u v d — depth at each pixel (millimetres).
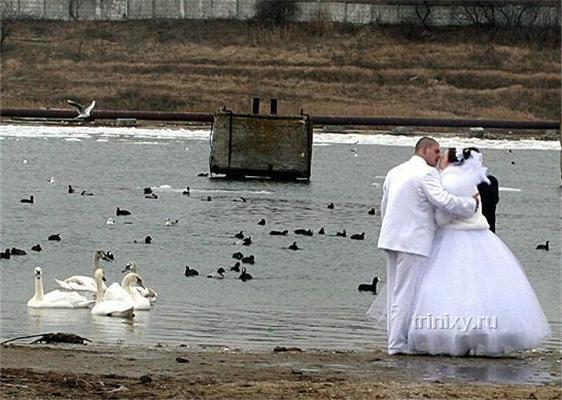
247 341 50469
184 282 67438
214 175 131500
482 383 38562
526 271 74938
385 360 43000
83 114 128000
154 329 53531
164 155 152000
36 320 55875
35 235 84938
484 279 43812
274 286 66500
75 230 87750
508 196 118938
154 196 109750
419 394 35625
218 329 53594
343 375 39406
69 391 34844
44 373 37438
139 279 59906
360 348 48469
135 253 78188
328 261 76062
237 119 129500
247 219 96500
